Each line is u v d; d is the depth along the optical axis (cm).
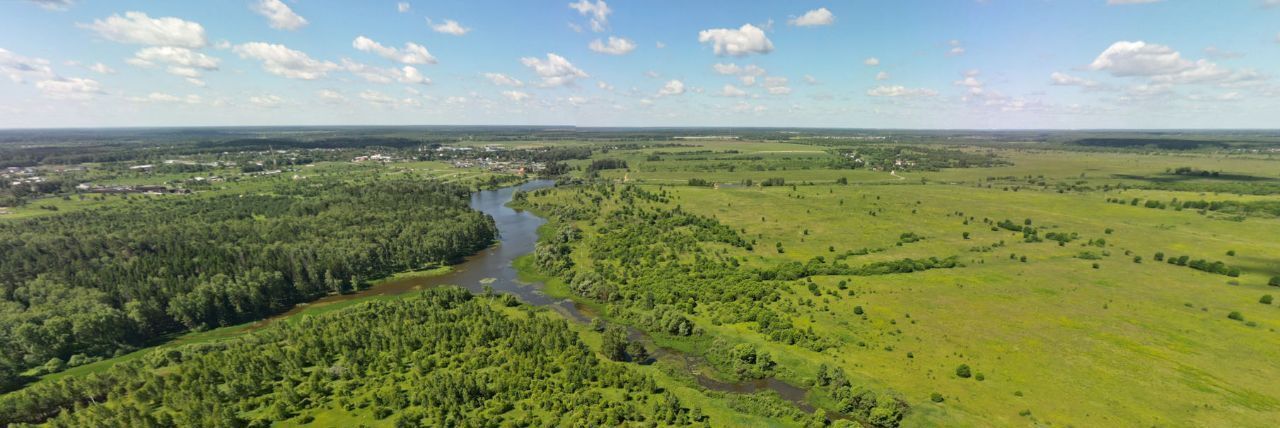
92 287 13100
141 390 9081
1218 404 8612
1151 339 10950
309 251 16188
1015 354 10488
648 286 14925
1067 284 14338
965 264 16412
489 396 9425
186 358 10762
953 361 10325
